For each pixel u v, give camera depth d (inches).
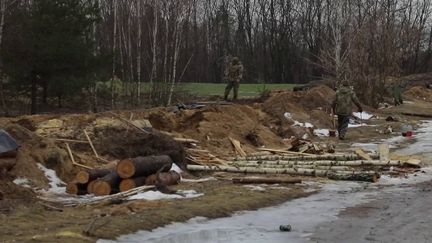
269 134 797.9
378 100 1391.5
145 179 455.5
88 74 1101.7
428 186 488.1
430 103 1739.7
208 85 2059.5
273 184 497.7
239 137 743.7
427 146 766.5
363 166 587.8
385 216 374.6
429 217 369.4
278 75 3238.2
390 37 1393.9
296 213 386.0
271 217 373.1
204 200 411.8
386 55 1385.3
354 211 392.5
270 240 316.5
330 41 2066.9
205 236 323.3
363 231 335.0
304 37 3176.7
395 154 690.8
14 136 474.3
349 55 1393.9
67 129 556.7
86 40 1131.3
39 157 467.2
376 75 1380.4
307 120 960.9
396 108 1427.2
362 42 1386.6
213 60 3112.7
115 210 365.1
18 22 1086.4
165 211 366.6
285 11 3218.5
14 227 316.5
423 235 323.0
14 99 1159.6
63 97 1171.9
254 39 3284.9
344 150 735.7
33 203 384.8
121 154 542.0
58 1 1077.1
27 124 556.7
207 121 735.7
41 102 1188.5
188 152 605.3
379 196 446.0
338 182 515.5
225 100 1219.9
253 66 3245.6
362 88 1376.7
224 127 741.9
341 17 1608.0
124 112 690.8
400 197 440.1
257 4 3275.1
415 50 2768.2
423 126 1083.3
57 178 461.7
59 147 510.9
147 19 1508.4
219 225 348.2
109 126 564.4
